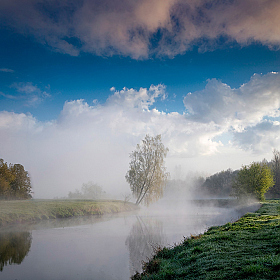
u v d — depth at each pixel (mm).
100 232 21359
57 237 19188
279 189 72688
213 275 6895
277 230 12086
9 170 48344
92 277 10633
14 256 13875
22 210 29203
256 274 6270
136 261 12812
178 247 12555
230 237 11680
